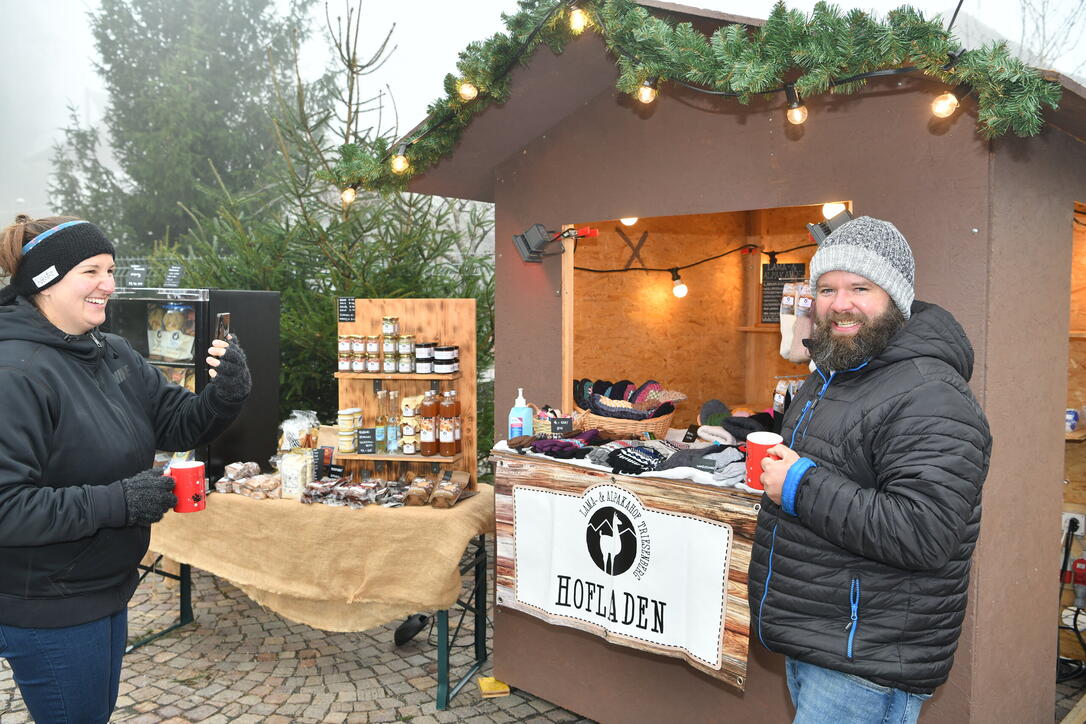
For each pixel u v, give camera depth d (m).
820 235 2.34
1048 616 2.75
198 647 3.92
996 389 2.32
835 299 1.67
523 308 3.50
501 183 3.51
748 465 1.88
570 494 2.83
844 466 1.62
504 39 2.76
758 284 5.56
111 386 2.10
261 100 13.95
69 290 1.93
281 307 5.80
